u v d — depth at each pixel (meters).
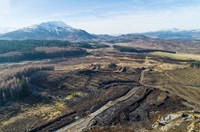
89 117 129.38
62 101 156.88
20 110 143.12
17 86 160.12
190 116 116.75
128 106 140.88
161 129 105.94
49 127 119.75
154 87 183.38
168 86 186.00
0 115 135.88
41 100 158.88
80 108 143.12
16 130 117.62
